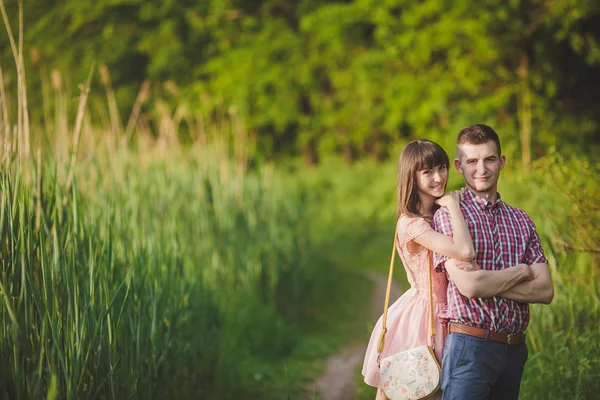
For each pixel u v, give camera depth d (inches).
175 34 872.3
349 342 291.1
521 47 668.7
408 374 127.0
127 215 216.7
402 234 130.2
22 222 131.0
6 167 136.1
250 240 323.3
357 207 691.4
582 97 712.4
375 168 757.9
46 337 128.1
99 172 228.1
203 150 337.1
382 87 765.9
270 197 360.8
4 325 122.6
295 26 866.8
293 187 698.8
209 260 286.8
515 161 346.6
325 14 768.3
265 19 858.1
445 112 675.4
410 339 132.2
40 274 137.3
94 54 823.1
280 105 842.2
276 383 226.2
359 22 774.5
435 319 131.2
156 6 860.6
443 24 670.5
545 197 217.3
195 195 303.9
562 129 639.1
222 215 306.5
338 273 440.1
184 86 864.3
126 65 858.1
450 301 121.6
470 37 665.0
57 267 138.2
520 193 302.2
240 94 819.4
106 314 144.4
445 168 130.6
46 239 143.2
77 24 836.6
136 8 875.4
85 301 138.8
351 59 803.4
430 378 126.0
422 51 692.7
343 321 330.0
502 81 671.1
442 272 133.2
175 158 327.3
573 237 189.0
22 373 121.7
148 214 247.4
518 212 124.6
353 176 743.1
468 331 118.2
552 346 183.5
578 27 652.1
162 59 843.4
